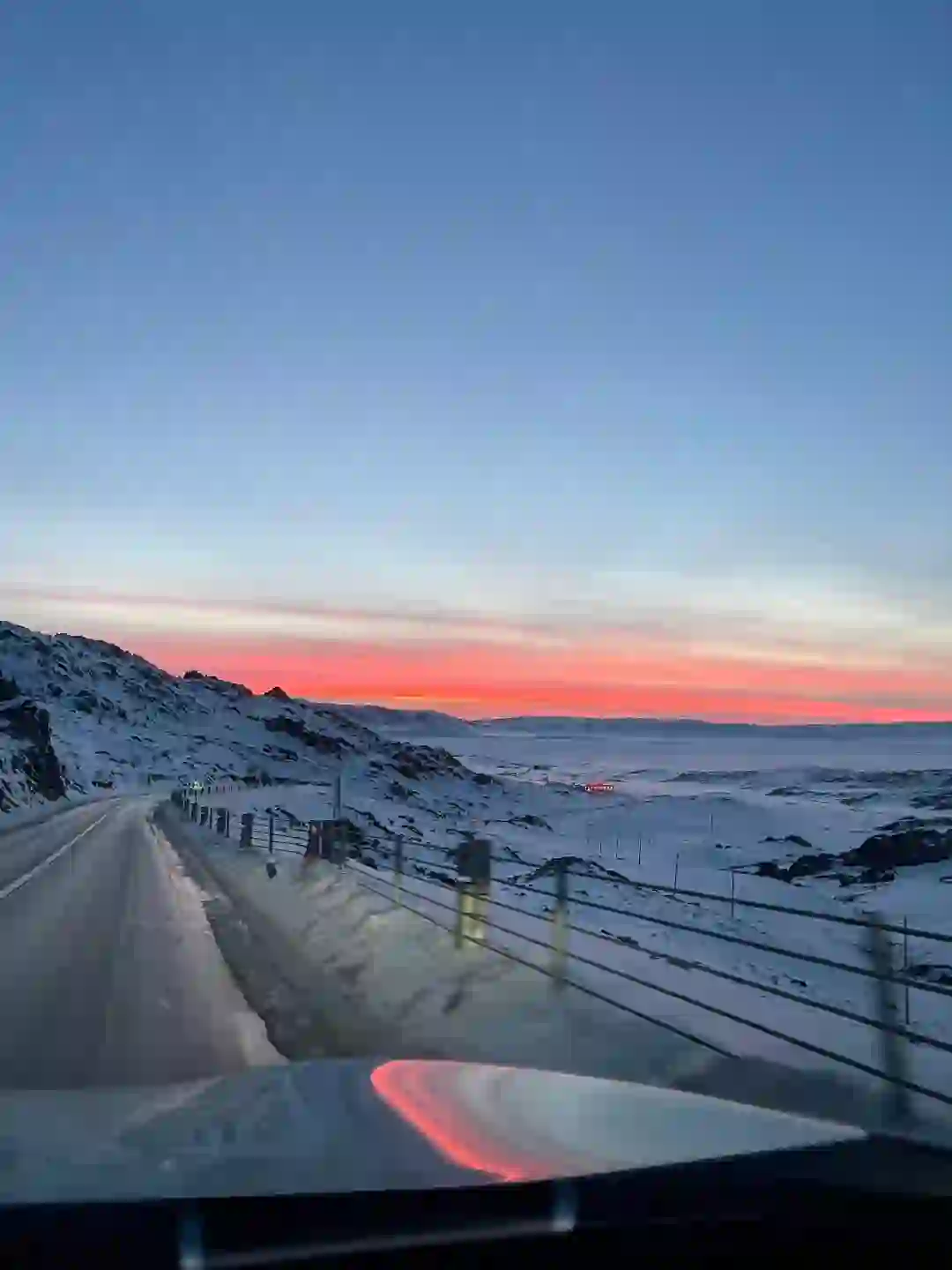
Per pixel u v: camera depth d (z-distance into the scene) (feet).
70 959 43.29
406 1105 12.51
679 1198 9.16
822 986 47.70
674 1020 30.14
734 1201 9.16
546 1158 10.06
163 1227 8.18
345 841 76.38
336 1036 29.48
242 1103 12.74
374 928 47.73
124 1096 13.97
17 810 192.34
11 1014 32.91
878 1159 10.37
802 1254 8.95
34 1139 10.94
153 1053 28.04
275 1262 7.92
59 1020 32.01
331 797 244.22
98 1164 9.85
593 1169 9.62
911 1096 21.89
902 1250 9.15
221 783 391.45
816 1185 9.49
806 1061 26.02
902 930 21.07
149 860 92.84
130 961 42.60
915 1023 38.63
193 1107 12.73
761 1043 27.76
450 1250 8.21
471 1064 15.99
